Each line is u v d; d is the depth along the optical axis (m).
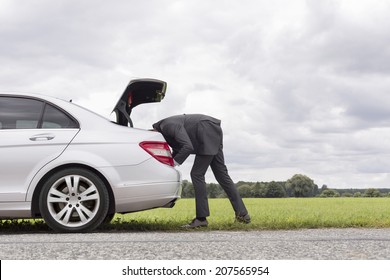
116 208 5.81
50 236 5.35
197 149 6.55
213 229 6.47
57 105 5.92
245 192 62.97
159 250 4.17
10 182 5.68
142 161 5.83
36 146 5.73
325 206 17.47
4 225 6.47
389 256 3.93
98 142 5.81
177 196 6.00
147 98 6.66
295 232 5.98
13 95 5.92
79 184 5.80
